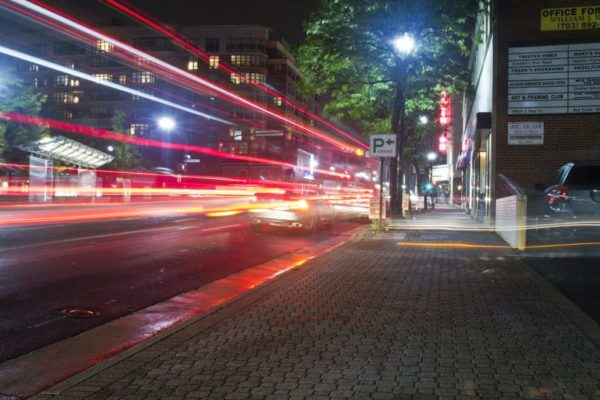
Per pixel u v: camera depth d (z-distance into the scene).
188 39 99.19
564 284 8.53
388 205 22.47
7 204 33.19
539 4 16.83
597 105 16.41
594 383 4.21
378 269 10.11
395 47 19.27
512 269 9.98
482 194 22.17
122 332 6.27
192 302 7.91
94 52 99.81
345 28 19.03
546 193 13.09
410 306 7.00
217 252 13.25
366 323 6.13
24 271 9.63
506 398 3.92
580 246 12.24
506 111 17.05
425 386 4.16
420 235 16.94
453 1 17.94
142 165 79.44
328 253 12.55
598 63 16.42
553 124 16.73
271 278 9.63
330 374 4.45
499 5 17.16
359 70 20.72
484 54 20.94
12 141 41.44
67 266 10.30
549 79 16.75
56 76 100.94
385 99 23.77
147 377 4.36
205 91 98.06
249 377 4.37
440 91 22.55
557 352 5.02
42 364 5.09
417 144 42.09
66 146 36.00
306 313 6.61
